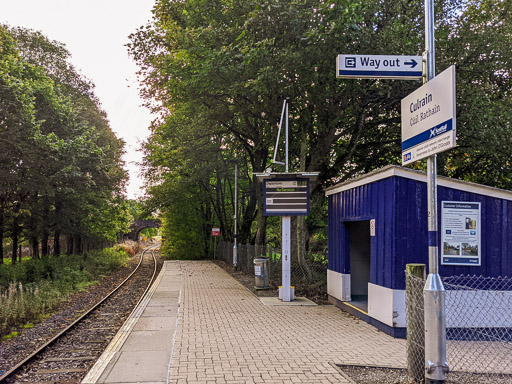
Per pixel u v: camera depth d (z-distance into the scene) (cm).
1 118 1784
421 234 900
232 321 1046
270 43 1462
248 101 1881
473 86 1600
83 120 2919
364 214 1057
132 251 5659
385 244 931
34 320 1212
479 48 1571
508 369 649
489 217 916
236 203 2888
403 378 596
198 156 2752
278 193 1426
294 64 1457
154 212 4494
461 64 1581
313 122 1769
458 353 752
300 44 1483
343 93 1513
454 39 1600
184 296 1541
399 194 902
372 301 993
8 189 2097
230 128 2362
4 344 912
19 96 1812
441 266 900
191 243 4500
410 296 589
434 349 525
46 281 1934
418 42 1500
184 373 622
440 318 527
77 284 2139
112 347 784
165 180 4194
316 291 1548
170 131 2745
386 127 1853
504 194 916
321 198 2069
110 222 3981
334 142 1966
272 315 1133
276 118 1836
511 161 1695
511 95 1695
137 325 995
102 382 584
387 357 711
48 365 746
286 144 1538
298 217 1745
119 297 1736
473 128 1510
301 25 1464
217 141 2702
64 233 3234
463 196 916
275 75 1473
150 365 663
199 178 3378
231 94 1730
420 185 910
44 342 930
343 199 1219
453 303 854
